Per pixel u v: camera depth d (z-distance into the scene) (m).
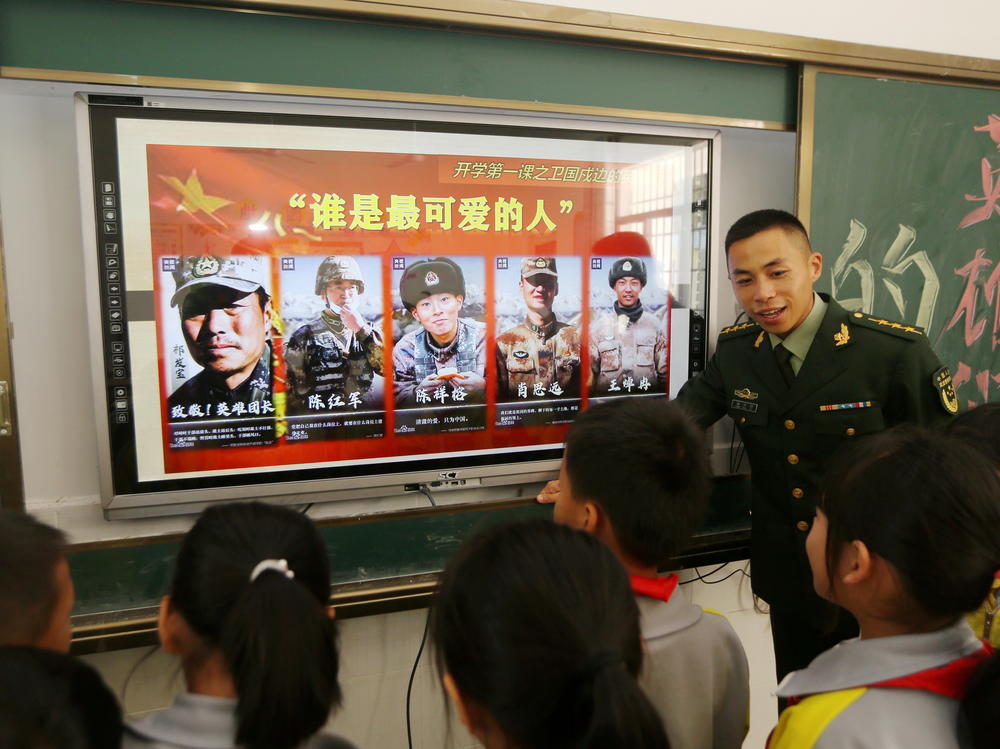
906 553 0.70
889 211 1.97
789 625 1.62
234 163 1.54
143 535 1.61
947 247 2.05
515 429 1.82
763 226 1.45
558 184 1.77
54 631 0.76
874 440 0.79
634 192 1.84
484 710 0.60
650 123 1.82
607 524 0.90
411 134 1.65
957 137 2.03
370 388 1.68
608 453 0.89
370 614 1.48
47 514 1.59
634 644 0.61
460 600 0.62
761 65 1.87
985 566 0.69
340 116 1.59
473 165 1.70
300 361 1.63
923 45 2.11
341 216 1.62
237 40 1.47
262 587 0.70
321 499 1.68
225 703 0.73
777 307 1.47
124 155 1.47
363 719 1.76
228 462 1.60
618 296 1.86
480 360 1.77
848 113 1.90
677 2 1.84
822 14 2.00
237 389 1.59
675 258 1.90
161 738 0.71
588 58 1.72
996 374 2.16
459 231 1.71
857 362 1.50
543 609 0.57
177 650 0.79
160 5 1.42
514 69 1.66
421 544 1.65
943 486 0.70
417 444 1.74
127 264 1.49
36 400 1.57
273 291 1.59
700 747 0.88
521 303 1.78
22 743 0.53
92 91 1.44
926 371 1.49
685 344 1.94
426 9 1.53
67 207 1.54
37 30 1.37
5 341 1.47
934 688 0.67
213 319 1.56
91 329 1.48
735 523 1.87
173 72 1.44
